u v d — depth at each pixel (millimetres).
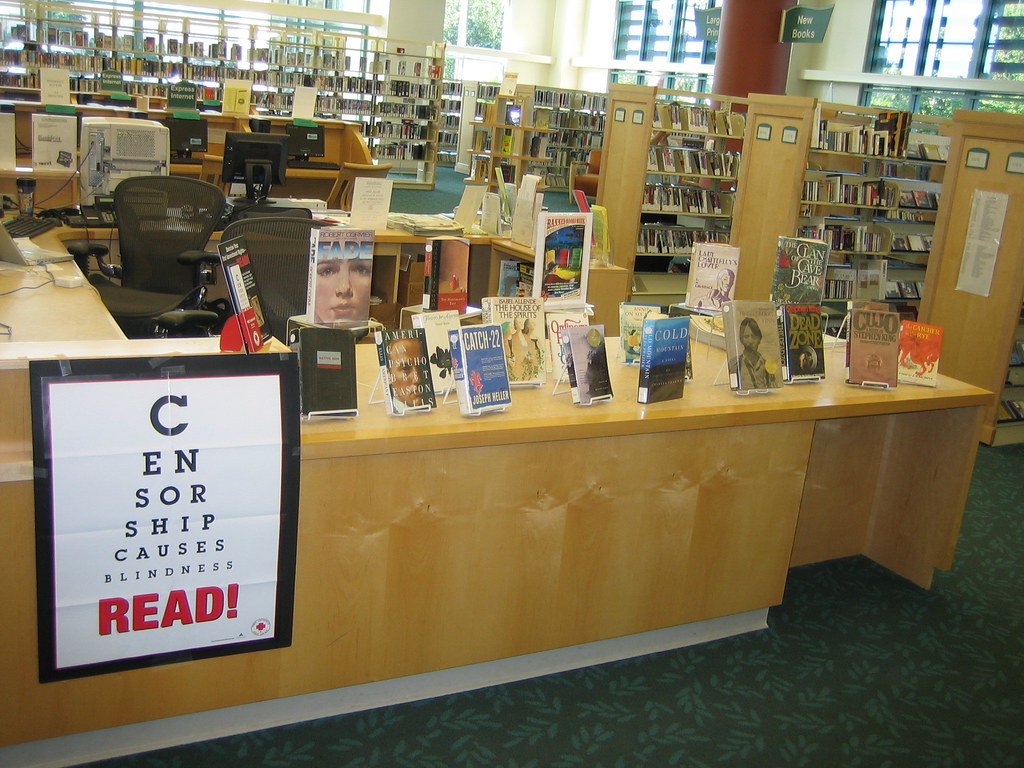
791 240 3191
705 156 8172
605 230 4965
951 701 2686
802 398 2768
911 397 2943
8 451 1746
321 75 13867
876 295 7383
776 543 2840
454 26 18609
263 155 5480
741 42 10500
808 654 2875
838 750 2402
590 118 14883
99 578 1852
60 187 4938
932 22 12133
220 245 2000
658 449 2488
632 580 2584
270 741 2189
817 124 6711
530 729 2354
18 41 12570
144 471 1837
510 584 2373
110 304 3924
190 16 15328
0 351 1824
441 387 2332
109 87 8164
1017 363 5555
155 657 1953
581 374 2432
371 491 2092
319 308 2609
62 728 1941
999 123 4949
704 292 3340
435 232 5195
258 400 1920
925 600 3334
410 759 2188
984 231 5098
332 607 2137
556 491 2354
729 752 2348
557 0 18938
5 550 1791
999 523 4113
